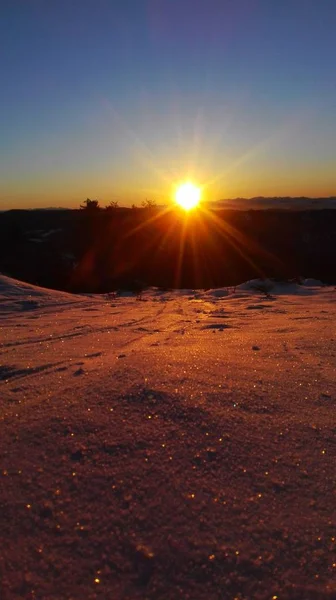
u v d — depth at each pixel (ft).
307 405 12.94
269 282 64.34
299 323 30.30
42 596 6.42
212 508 8.21
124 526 7.71
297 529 7.80
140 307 44.27
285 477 9.25
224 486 8.85
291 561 7.14
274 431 11.15
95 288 77.97
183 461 9.57
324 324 29.30
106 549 7.24
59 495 8.43
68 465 9.36
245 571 6.93
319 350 20.03
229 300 51.65
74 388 13.76
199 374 15.16
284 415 12.14
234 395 13.24
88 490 8.57
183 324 30.91
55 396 13.15
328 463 9.85
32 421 11.36
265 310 40.42
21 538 7.41
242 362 17.31
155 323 31.60
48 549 7.21
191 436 10.58
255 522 7.92
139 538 7.47
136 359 17.47
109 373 15.21
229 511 8.16
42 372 16.29
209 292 61.05
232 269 98.89
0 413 12.05
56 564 6.94
